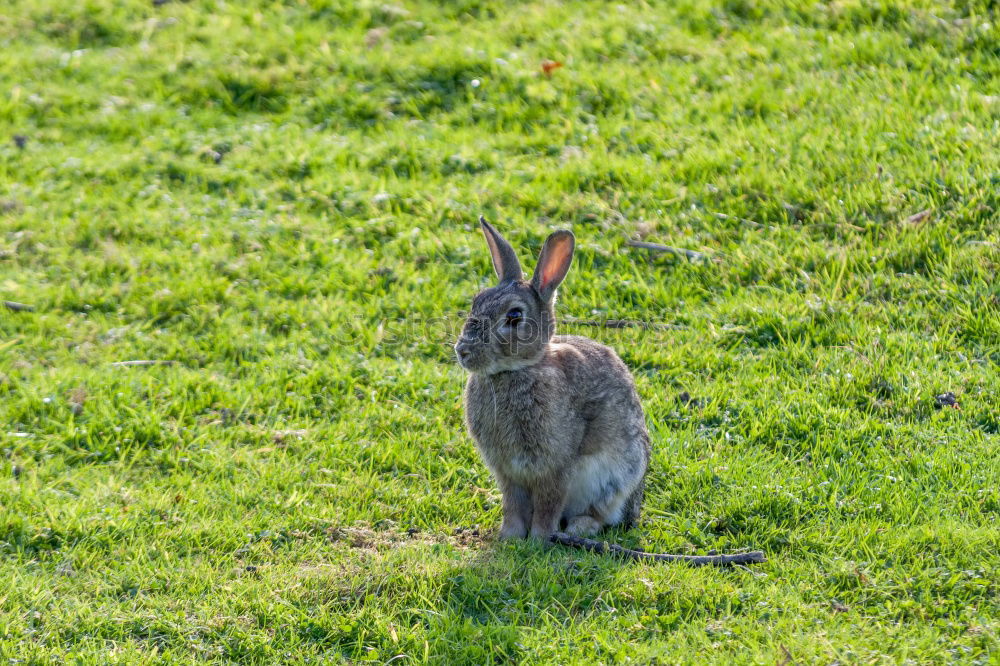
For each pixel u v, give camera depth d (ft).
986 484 44.62
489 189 69.41
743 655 35.22
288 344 57.21
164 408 51.39
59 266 63.62
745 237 63.16
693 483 46.19
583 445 42.91
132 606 38.17
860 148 68.13
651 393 52.19
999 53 77.61
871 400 50.49
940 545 40.91
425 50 85.35
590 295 60.08
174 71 85.25
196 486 46.14
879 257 60.13
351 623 37.19
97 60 87.86
